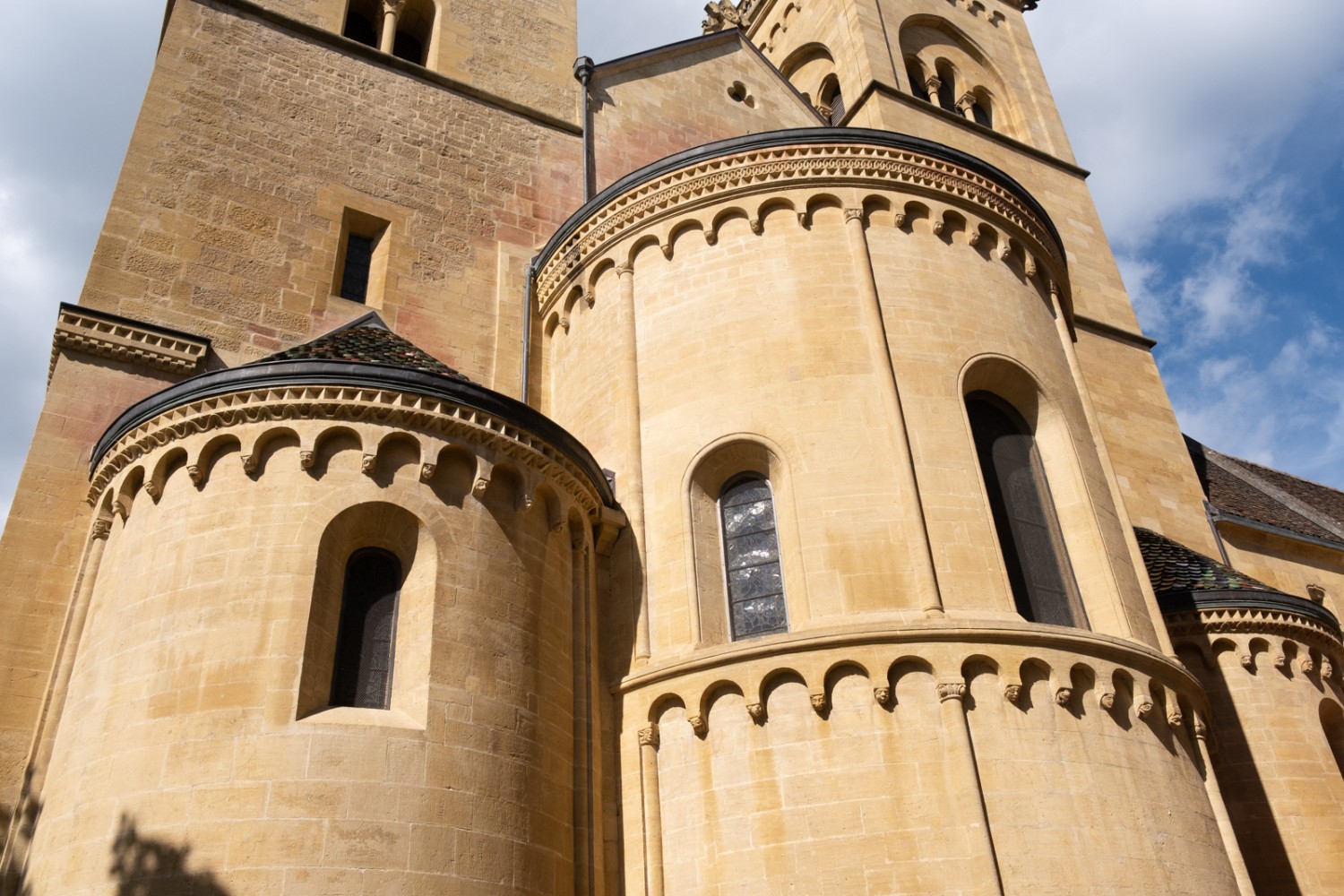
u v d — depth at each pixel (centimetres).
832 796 1459
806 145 2041
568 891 1426
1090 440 2009
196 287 2034
